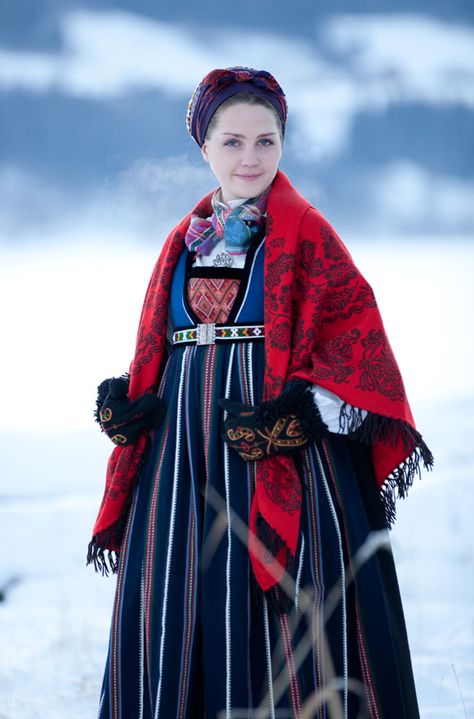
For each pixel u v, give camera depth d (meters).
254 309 5.70
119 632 5.66
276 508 5.41
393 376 5.54
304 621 5.42
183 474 5.64
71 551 11.38
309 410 5.35
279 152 5.89
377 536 5.61
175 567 5.55
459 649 7.89
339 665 5.49
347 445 5.72
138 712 5.61
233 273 5.75
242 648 5.37
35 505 13.50
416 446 5.61
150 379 5.92
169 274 5.97
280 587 5.38
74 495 14.45
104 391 5.97
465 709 6.70
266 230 5.75
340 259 5.68
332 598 5.51
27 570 10.73
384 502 5.89
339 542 5.56
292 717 5.34
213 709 5.36
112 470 5.96
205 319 5.77
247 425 5.39
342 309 5.64
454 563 9.68
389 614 5.62
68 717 6.96
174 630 5.50
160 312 5.93
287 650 5.38
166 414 5.77
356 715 5.51
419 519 11.07
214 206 5.90
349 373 5.46
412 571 9.47
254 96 5.79
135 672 5.62
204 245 5.84
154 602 5.55
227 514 5.48
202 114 5.89
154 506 5.65
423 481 12.88
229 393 5.61
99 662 8.03
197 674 5.55
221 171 5.86
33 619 9.10
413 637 8.16
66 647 8.33
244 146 5.79
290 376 5.50
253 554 5.41
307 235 5.70
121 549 5.82
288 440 5.38
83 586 10.15
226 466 5.55
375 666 5.50
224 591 5.42
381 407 5.45
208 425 5.62
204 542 5.49
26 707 7.10
